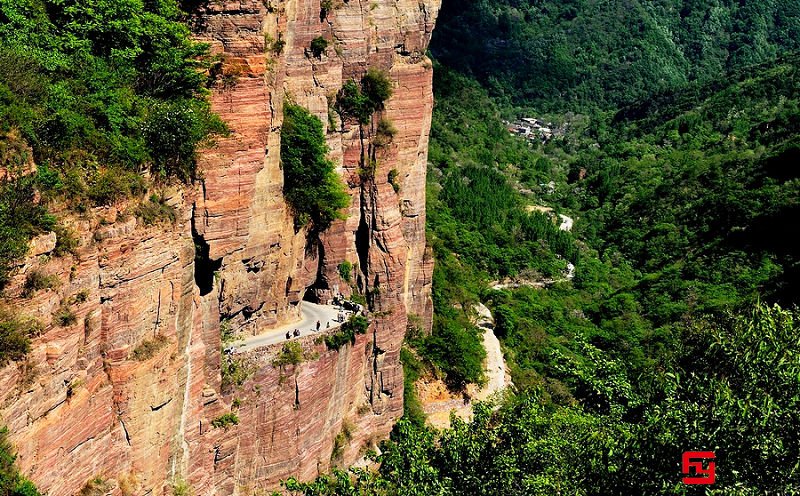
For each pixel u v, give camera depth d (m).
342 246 65.00
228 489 48.81
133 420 37.91
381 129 67.69
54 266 32.81
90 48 41.53
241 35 49.12
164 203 40.31
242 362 52.59
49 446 32.09
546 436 36.66
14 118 33.44
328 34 63.53
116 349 36.72
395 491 36.88
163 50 44.69
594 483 33.12
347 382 62.31
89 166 35.91
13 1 39.59
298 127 59.31
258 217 53.53
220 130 47.22
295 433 55.75
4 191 31.61
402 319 67.94
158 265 39.06
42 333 31.80
